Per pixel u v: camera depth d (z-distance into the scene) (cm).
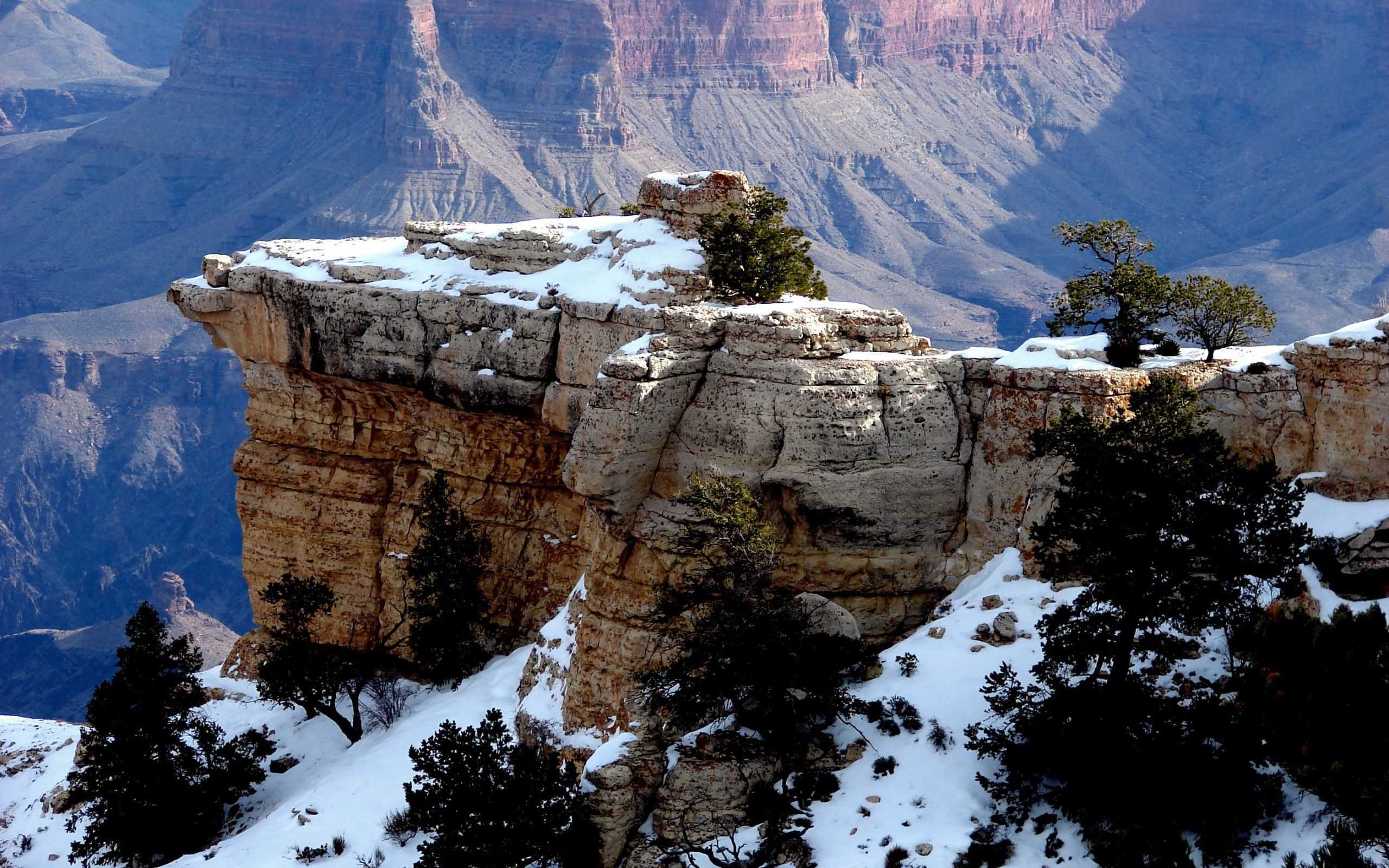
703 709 5150
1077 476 4809
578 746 5784
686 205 6550
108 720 6375
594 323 6481
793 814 4856
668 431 5847
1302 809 4366
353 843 5638
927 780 4819
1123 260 6256
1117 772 4509
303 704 6844
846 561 5797
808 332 5766
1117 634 4778
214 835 6438
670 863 4869
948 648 5344
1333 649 4297
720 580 5147
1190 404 4925
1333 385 5406
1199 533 4634
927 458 5797
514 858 4875
